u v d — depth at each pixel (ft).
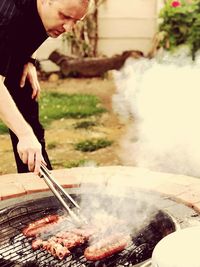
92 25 31.81
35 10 7.77
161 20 31.04
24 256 6.62
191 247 4.98
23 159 6.93
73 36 31.55
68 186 8.54
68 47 31.96
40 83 29.35
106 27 32.30
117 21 32.22
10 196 8.16
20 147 6.88
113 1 31.89
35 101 11.14
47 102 23.84
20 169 11.82
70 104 23.48
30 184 8.63
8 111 7.08
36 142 6.92
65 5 6.89
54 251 6.45
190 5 26.07
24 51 9.36
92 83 28.84
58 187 6.95
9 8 7.45
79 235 6.73
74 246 6.65
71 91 26.76
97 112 22.06
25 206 7.58
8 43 7.62
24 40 8.73
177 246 4.99
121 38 32.58
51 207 7.74
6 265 6.36
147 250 6.55
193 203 7.58
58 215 7.45
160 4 31.19
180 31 25.98
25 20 7.93
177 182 8.58
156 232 6.96
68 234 6.78
